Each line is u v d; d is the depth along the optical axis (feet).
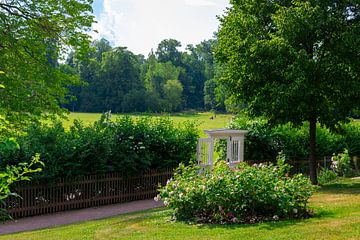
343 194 47.78
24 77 62.28
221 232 28.94
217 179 33.86
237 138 73.82
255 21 61.21
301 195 33.65
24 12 63.93
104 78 373.20
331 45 55.21
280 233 27.30
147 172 64.08
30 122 59.21
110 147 59.11
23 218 50.03
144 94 378.94
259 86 60.39
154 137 64.95
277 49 55.11
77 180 55.77
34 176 50.44
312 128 64.64
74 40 64.90
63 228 38.17
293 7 59.98
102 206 58.18
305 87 53.36
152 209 51.47
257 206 33.63
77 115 302.25
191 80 453.58
